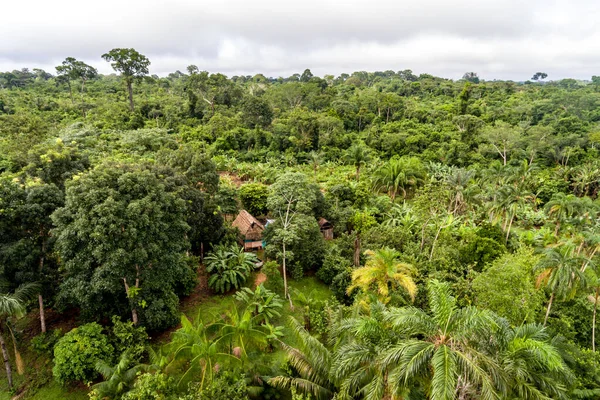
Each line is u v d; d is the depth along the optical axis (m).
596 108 84.69
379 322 12.03
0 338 14.84
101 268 15.30
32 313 19.39
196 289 23.92
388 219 35.38
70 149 21.28
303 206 25.44
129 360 15.16
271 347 19.03
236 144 59.03
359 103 84.88
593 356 17.11
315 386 12.80
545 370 10.82
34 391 15.18
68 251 15.51
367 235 28.38
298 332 14.20
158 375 12.78
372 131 69.00
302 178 26.02
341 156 60.12
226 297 23.45
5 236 15.89
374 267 19.25
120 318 17.02
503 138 60.53
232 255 24.83
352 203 39.03
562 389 10.51
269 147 60.34
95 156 41.53
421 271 24.14
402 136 64.56
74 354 14.80
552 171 56.84
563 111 81.25
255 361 15.44
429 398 10.09
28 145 38.28
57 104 64.19
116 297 17.50
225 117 62.53
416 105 86.56
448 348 9.26
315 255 27.02
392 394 9.84
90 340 15.44
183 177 23.31
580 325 21.69
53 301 17.73
